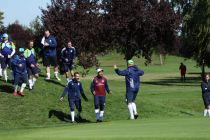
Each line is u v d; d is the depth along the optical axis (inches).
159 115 2393.0
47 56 2593.5
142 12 4687.5
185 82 5359.3
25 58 2388.0
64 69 2480.3
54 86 2527.1
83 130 1288.1
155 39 4872.0
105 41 4601.4
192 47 5132.9
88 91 2628.0
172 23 4849.9
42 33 4018.2
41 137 1134.4
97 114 2081.7
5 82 2453.2
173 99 3245.6
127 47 4879.4
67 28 4215.1
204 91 2281.0
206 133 1078.4
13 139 1129.4
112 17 4643.2
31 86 2381.9
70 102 2097.7
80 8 4320.9
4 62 2453.2
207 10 4847.4
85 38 4247.0
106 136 1085.8
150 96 3464.6
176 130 1160.2
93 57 4382.4
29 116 2110.0
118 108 2377.0
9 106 2167.8
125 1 4658.0
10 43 2471.7
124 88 4352.9
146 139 1018.1
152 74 7386.8
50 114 2166.6
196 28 4896.7
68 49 2466.8
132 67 1942.7
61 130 1339.8
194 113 2566.4
